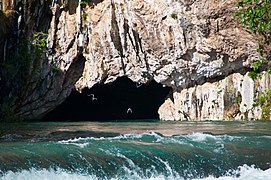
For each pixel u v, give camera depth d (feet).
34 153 35.19
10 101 97.86
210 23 88.84
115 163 35.53
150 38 95.45
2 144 40.88
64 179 32.81
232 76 93.56
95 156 36.04
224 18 87.30
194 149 40.27
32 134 57.11
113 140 44.11
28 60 99.19
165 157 37.76
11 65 96.17
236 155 40.06
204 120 93.86
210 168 37.81
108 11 98.94
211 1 86.69
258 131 58.80
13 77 96.99
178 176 36.42
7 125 82.12
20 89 99.14
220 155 39.70
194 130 62.59
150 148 39.42
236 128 65.51
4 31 93.71
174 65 95.81
